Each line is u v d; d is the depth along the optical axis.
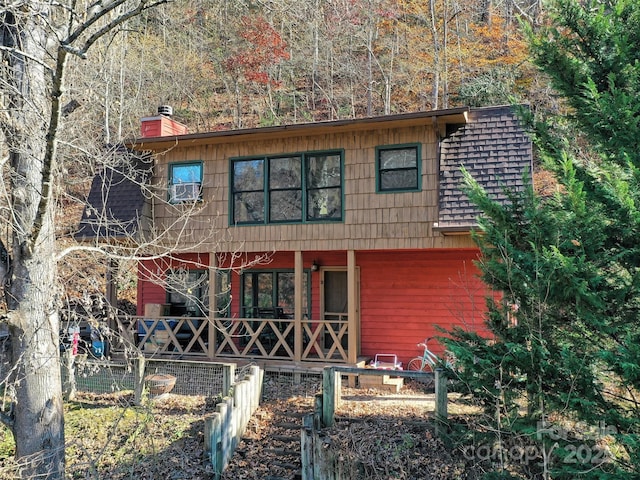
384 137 12.15
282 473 8.33
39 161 6.02
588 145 8.02
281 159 13.20
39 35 6.34
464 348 6.81
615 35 7.33
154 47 29.11
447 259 13.09
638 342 5.91
